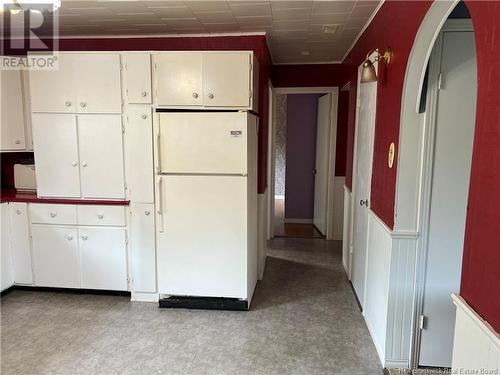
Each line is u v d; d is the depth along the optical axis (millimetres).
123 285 3416
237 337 2818
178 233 3172
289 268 4316
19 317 3105
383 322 2479
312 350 2654
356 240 3578
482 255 1256
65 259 3447
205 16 3184
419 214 2289
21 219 3436
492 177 1190
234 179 3059
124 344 2717
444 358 2404
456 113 2209
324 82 5164
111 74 3139
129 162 3229
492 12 1188
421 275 2338
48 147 3289
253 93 3107
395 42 2365
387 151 2514
